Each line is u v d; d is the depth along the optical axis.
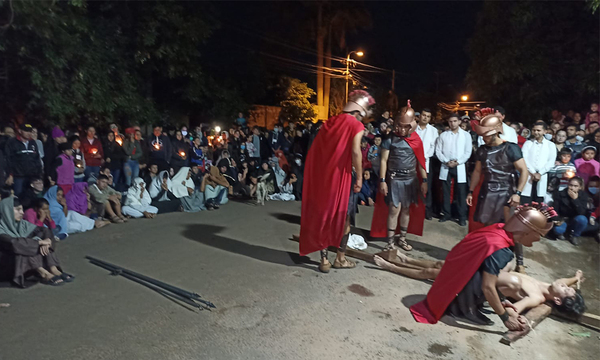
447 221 8.00
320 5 29.28
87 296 4.56
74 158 7.77
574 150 8.27
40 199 5.44
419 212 6.43
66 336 3.75
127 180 9.02
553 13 12.94
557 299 4.35
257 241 6.55
